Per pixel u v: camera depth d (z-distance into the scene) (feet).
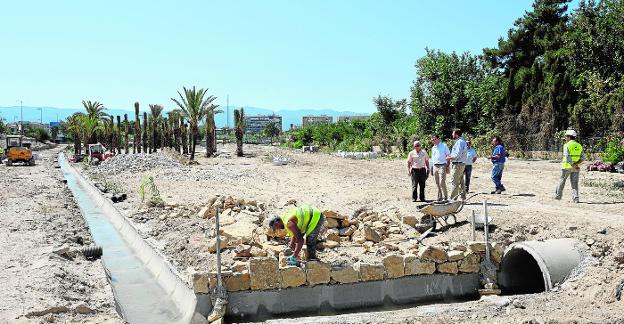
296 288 31.78
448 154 50.60
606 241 32.19
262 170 112.16
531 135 127.03
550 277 30.27
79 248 43.83
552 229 37.11
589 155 102.06
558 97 122.62
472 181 73.82
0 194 81.25
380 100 207.10
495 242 35.53
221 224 46.11
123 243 50.88
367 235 39.75
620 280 27.32
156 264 39.37
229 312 30.68
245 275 31.24
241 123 175.94
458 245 35.78
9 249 41.45
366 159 152.87
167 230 48.14
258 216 48.16
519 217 40.83
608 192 56.59
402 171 105.50
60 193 88.53
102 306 29.91
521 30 159.33
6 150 172.04
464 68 162.09
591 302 27.25
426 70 161.89
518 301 28.22
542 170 91.25
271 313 31.24
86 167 145.07
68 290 31.68
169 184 87.40
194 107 167.94
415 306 32.94
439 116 157.58
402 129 177.88
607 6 129.29
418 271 33.78
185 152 203.92
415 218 42.98
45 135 388.37
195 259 36.83
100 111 248.11
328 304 32.07
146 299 33.91
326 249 38.47
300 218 32.78
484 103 152.46
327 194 66.95
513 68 154.51
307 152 213.87
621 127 100.99
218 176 99.71
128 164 127.75
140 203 67.10
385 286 33.14
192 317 29.63
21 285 31.27
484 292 33.60
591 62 122.31
